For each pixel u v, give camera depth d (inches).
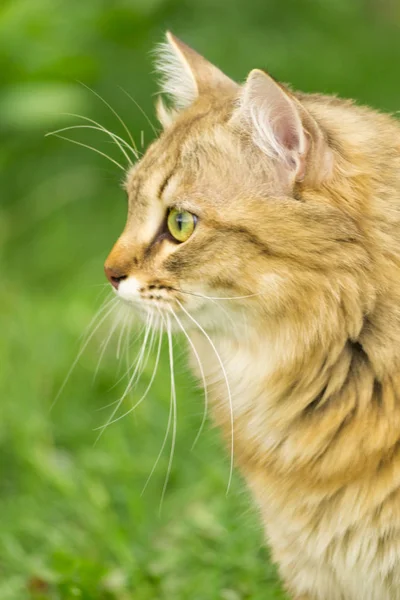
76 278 557.6
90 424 453.7
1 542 386.9
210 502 396.5
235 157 291.0
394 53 729.0
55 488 415.2
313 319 286.8
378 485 287.0
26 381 470.6
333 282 282.8
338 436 293.7
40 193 624.4
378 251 282.7
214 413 324.2
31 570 369.1
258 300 288.8
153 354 444.1
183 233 295.4
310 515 299.3
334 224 279.4
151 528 394.9
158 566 366.0
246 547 366.0
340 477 291.7
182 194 293.1
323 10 719.1
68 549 381.1
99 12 626.2
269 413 302.7
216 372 319.9
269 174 286.7
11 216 613.0
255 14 689.6
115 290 309.3
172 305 299.3
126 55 655.8
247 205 285.3
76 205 621.0
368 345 287.6
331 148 280.2
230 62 643.5
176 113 342.3
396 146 292.7
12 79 570.3
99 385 473.1
